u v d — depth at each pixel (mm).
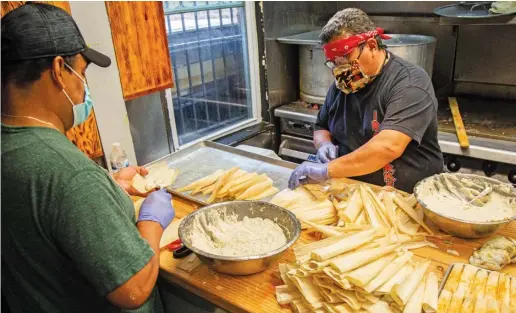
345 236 1216
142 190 1654
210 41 2713
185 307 1342
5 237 932
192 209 1656
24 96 894
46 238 900
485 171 2279
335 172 1563
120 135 2215
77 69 954
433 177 1447
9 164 864
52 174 857
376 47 1587
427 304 981
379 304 998
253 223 1371
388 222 1367
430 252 1254
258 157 2092
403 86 1574
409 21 2994
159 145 2475
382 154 1509
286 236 1292
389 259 1104
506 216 1261
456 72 2930
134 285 913
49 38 866
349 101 1803
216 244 1271
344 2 3301
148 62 2250
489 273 1099
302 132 3016
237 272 1167
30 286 999
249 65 2971
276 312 1059
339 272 1002
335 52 1580
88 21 1929
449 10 2490
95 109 2059
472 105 2789
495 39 2688
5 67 864
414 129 1521
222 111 2963
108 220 884
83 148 2051
